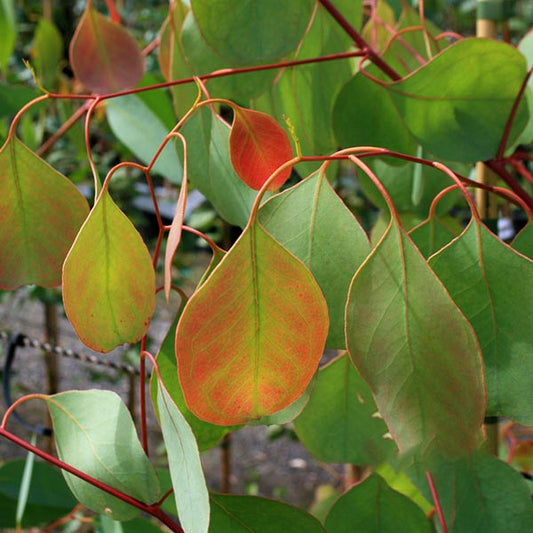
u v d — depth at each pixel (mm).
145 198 2398
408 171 676
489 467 559
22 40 2488
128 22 2725
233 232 2043
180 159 570
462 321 452
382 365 458
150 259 477
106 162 2123
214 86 608
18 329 2943
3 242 502
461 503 559
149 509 521
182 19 652
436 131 565
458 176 524
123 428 527
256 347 443
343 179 2354
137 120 840
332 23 639
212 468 2406
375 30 698
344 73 649
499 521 554
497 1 653
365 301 459
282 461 2498
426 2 2285
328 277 480
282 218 489
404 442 459
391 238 460
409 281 458
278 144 486
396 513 591
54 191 502
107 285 473
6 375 730
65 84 1386
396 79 590
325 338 446
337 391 612
